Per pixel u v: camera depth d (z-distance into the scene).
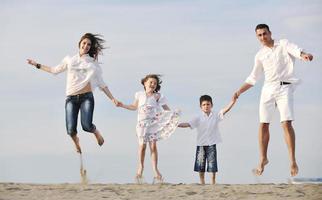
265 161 7.96
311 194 6.32
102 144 8.96
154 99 9.55
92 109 8.80
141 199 6.15
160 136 9.40
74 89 8.80
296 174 7.54
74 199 6.13
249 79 8.23
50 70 8.95
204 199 6.15
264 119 7.90
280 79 7.79
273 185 6.95
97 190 6.61
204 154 9.73
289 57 7.78
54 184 7.07
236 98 8.40
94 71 8.81
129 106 9.38
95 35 8.96
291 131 7.68
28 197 6.19
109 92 9.07
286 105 7.71
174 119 9.48
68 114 8.84
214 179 9.69
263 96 7.90
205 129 9.67
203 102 9.68
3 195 6.26
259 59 7.95
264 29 7.79
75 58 8.84
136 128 9.45
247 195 6.33
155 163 9.32
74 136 8.88
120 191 6.57
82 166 8.03
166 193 6.46
